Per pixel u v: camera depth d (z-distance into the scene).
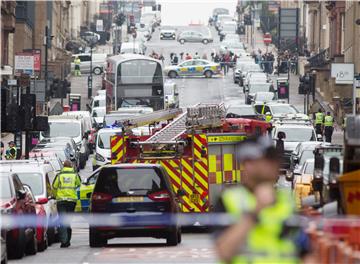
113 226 51.47
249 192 19.39
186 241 56.62
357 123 34.06
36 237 50.06
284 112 137.00
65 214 54.31
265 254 19.31
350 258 22.22
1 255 40.91
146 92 142.38
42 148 98.38
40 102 119.56
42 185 55.59
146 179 51.62
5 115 79.12
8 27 162.50
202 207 64.75
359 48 164.75
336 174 34.81
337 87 170.12
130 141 64.88
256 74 193.00
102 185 51.75
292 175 64.38
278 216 19.45
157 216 51.31
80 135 116.50
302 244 19.66
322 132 127.38
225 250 19.08
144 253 49.50
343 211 32.50
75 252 50.69
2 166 56.62
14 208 45.34
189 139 64.94
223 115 75.62
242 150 19.42
